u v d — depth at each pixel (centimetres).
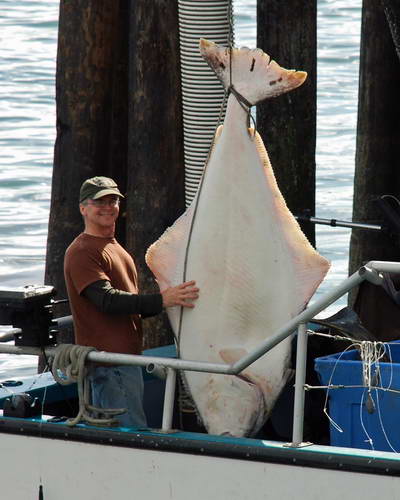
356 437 1381
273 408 1472
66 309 2072
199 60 1551
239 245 1438
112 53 2056
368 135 2319
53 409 1599
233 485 1312
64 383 1429
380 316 1605
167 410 1375
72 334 2062
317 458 1265
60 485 1409
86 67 2031
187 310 1466
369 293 1611
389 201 2308
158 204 1967
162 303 1451
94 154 2050
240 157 1429
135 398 1471
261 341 1445
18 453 1430
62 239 2066
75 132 2045
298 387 1302
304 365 1302
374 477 1241
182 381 1492
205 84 1554
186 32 1559
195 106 1564
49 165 4850
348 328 1542
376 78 2297
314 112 2181
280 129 2153
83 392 1414
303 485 1276
